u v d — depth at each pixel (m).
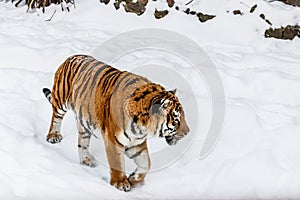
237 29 12.27
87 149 7.08
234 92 9.27
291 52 11.49
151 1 13.02
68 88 7.16
